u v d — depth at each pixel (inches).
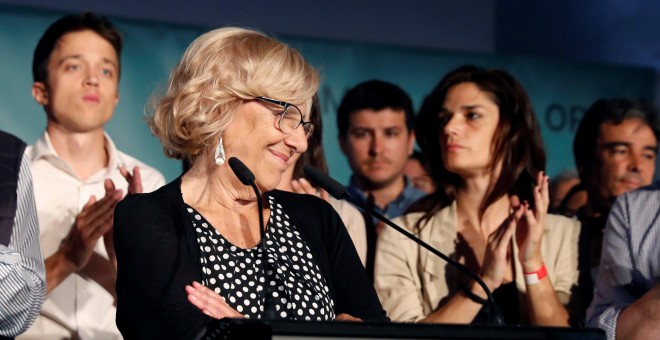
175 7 211.5
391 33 229.5
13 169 147.9
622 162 210.5
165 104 111.5
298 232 115.7
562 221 198.8
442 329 82.9
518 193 195.2
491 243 183.2
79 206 183.6
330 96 205.9
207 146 110.6
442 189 196.1
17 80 185.8
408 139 202.7
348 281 117.5
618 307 167.8
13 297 130.3
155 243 105.0
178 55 197.8
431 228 192.9
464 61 215.9
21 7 187.6
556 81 220.2
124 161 190.7
